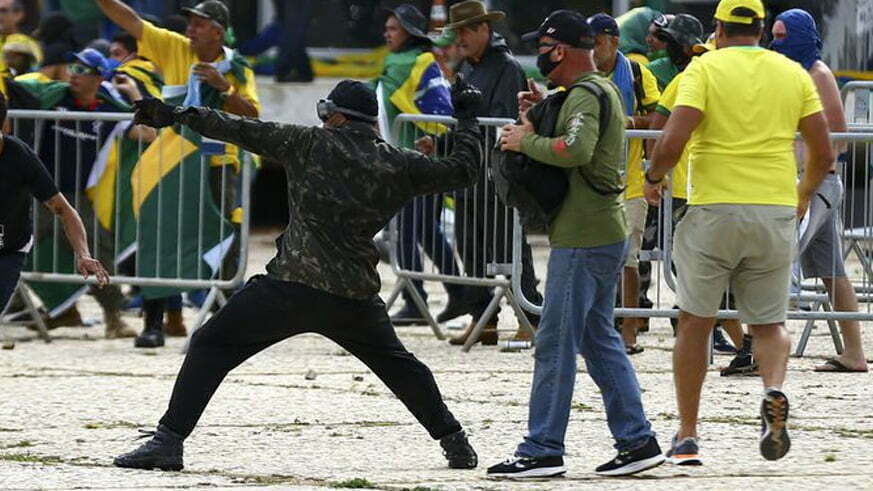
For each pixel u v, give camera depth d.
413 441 26.47
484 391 31.67
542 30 23.12
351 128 23.53
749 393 31.28
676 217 24.84
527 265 37.72
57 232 40.53
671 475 23.50
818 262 34.41
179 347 39.28
